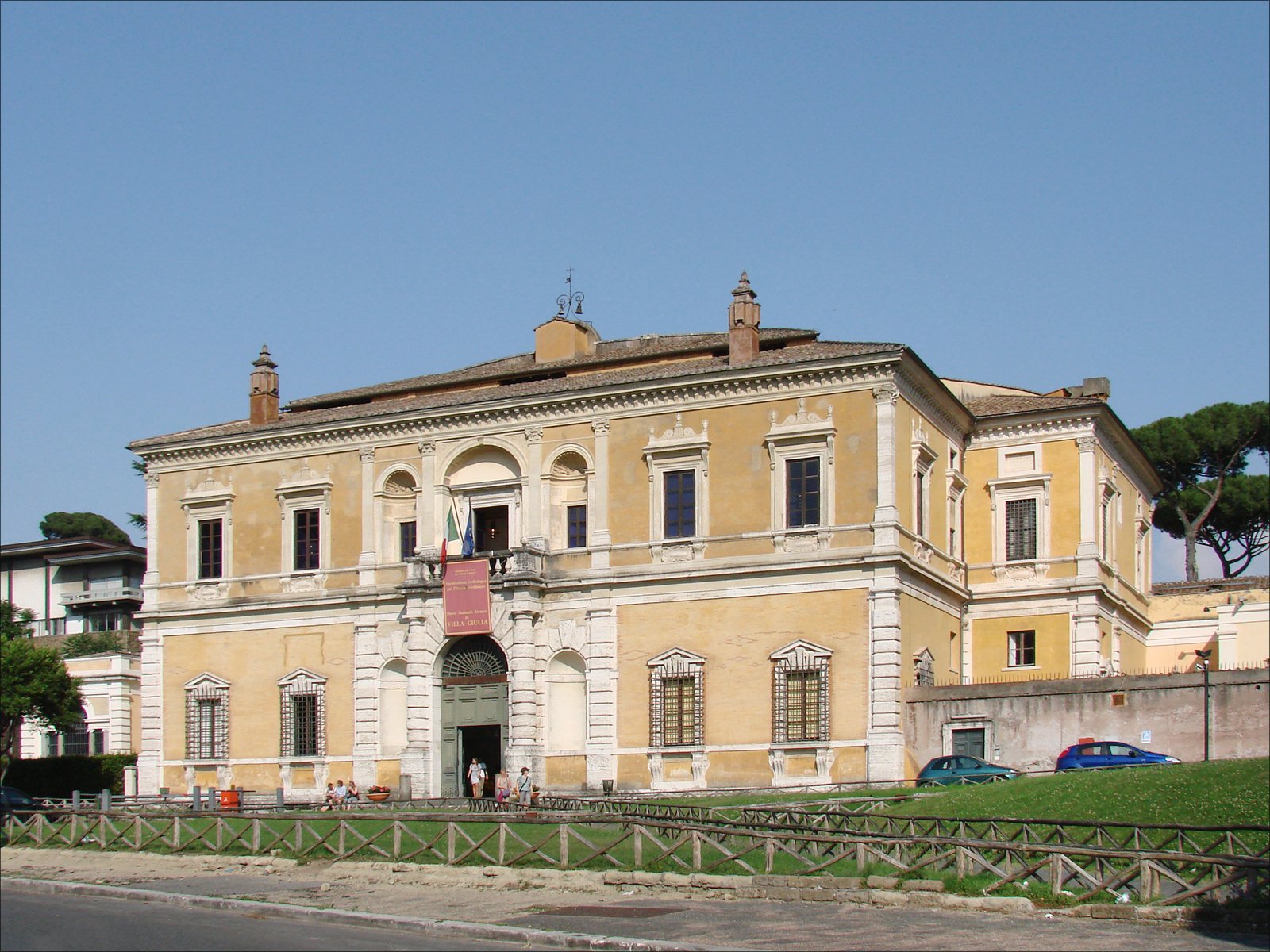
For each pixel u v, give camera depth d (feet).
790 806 159.74
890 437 204.74
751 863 126.31
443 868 131.85
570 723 219.61
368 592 232.32
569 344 246.68
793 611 206.69
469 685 224.53
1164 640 277.64
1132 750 185.06
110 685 303.27
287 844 150.00
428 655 225.15
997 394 265.54
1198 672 190.49
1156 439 348.18
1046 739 197.26
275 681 238.68
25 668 269.44
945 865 116.98
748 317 221.05
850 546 204.64
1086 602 230.27
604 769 213.46
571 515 224.33
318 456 241.14
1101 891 107.55
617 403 220.64
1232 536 356.79
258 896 124.98
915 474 213.66
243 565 244.22
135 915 118.52
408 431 234.58
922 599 215.10
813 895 113.80
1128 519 262.67
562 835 129.59
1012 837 129.29
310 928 111.04
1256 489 341.00
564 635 219.82
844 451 207.00
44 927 110.32
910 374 210.79
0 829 175.94
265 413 256.52
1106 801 147.23
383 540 234.58
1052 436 236.63
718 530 212.64
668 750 210.18
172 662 247.50
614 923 106.22
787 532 208.13
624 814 146.20
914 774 202.28
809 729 203.21
